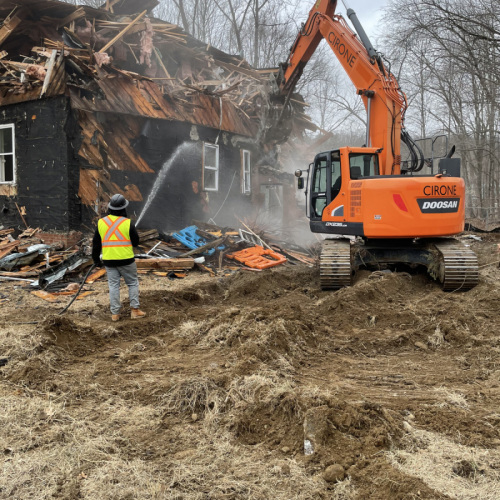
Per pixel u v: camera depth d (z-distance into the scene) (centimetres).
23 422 388
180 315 697
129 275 688
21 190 1210
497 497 289
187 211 1442
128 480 312
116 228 672
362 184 835
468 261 803
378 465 318
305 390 415
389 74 922
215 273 1055
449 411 398
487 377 483
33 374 478
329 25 1091
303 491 299
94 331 611
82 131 1162
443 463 325
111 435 370
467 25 2116
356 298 719
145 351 570
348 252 865
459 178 845
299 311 653
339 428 358
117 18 1545
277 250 1273
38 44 1325
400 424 373
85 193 1171
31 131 1180
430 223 816
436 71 2491
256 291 897
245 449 352
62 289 879
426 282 888
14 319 685
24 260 1016
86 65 1130
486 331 604
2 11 1275
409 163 973
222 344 573
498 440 354
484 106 2598
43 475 317
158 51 1677
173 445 358
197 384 428
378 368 516
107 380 475
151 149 1332
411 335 604
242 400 408
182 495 296
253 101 1770
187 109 1441
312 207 973
